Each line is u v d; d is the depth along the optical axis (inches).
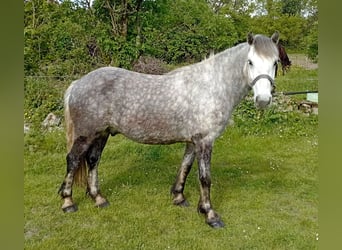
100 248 100.3
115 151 185.0
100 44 259.3
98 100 110.9
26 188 141.2
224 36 328.8
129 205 126.6
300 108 251.0
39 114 214.5
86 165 124.6
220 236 106.9
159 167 167.8
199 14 328.8
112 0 271.3
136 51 265.1
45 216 118.0
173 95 109.3
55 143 189.0
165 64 302.2
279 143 205.5
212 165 171.9
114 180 150.5
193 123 109.3
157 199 132.0
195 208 125.3
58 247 100.0
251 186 145.3
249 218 117.9
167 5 299.6
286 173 160.7
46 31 251.1
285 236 106.2
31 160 171.3
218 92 107.9
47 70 249.3
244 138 213.6
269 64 95.8
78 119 112.5
